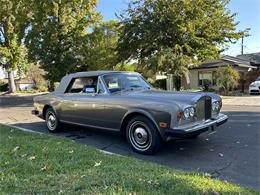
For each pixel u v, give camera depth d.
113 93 7.02
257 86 23.22
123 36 21.84
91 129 7.56
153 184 4.10
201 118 6.23
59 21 25.94
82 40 25.88
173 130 5.80
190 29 20.25
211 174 4.99
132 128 6.49
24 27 30.95
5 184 4.26
